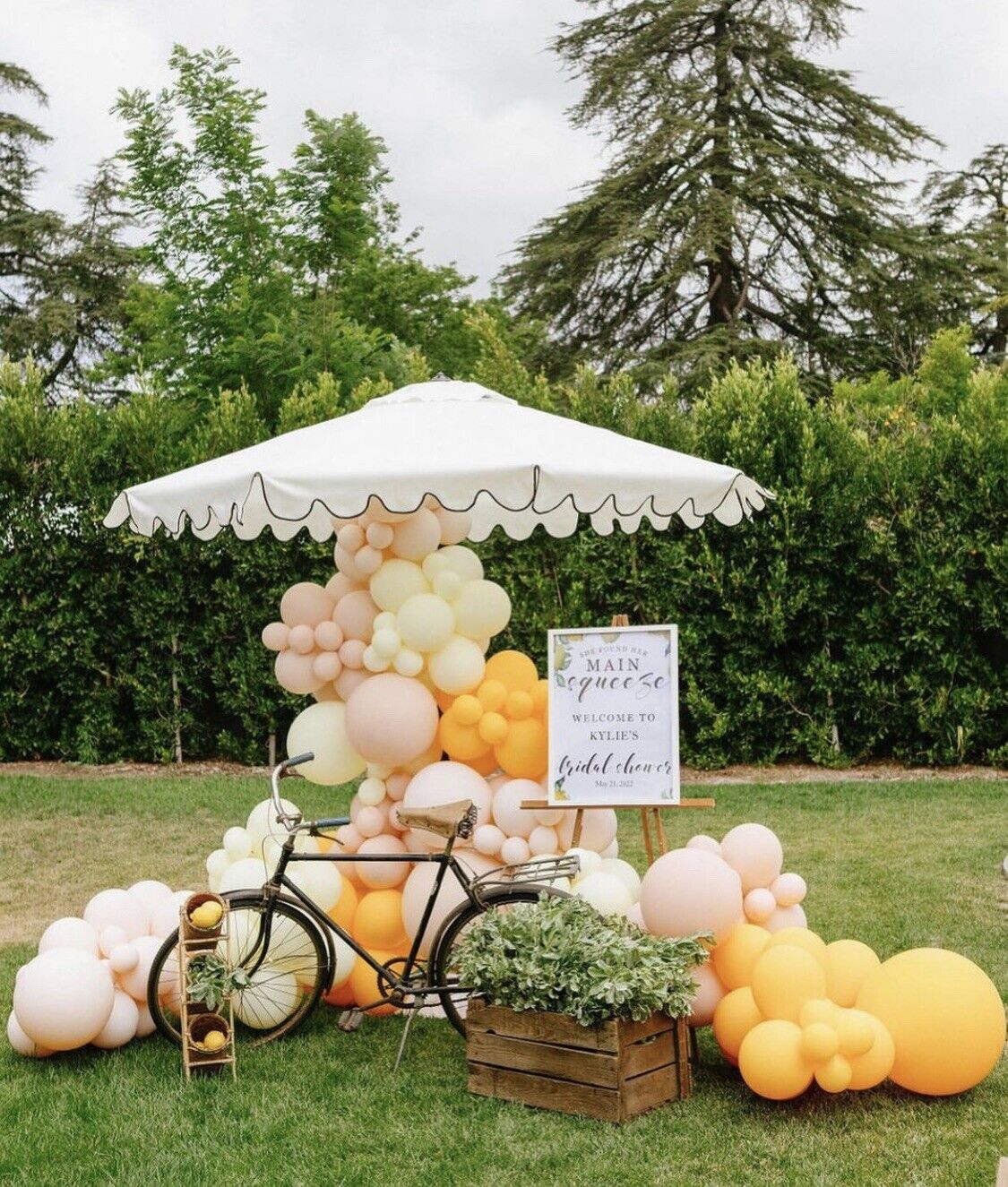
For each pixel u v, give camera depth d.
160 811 10.59
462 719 5.86
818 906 7.35
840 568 12.02
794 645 12.21
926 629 11.81
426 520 5.96
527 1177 4.02
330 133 20.48
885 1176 3.95
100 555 12.44
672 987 4.54
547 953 4.60
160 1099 4.73
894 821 9.74
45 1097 4.77
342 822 5.38
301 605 6.13
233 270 19.19
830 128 29.62
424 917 5.25
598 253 27.84
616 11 30.88
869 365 28.06
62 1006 4.97
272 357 18.28
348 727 5.84
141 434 12.45
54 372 33.59
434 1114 4.55
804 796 10.84
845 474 11.98
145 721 12.58
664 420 12.43
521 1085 4.63
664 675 5.70
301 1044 5.36
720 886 4.80
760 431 12.01
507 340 25.06
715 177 28.69
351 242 20.78
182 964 5.03
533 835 5.75
